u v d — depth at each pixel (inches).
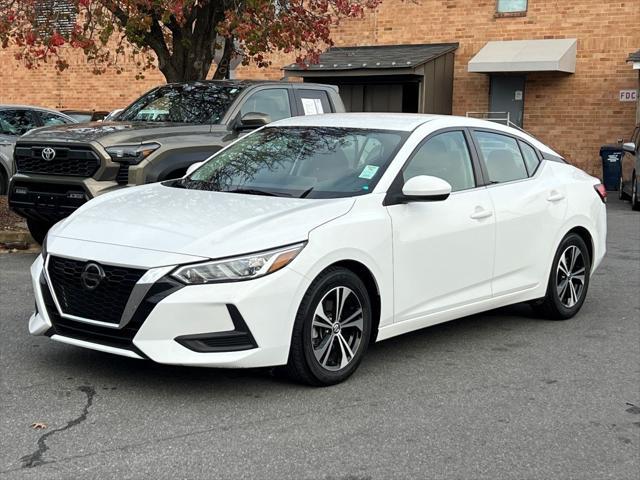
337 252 184.9
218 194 209.0
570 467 150.3
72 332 184.5
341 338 191.3
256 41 426.3
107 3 397.1
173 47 469.7
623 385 198.1
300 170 218.1
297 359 182.4
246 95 360.5
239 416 171.0
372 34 810.2
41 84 952.9
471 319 263.4
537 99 747.4
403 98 775.7
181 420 168.2
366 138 223.0
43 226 360.8
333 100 403.9
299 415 172.4
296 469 146.3
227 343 171.5
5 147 487.5
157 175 312.0
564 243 258.7
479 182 232.1
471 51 770.2
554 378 202.7
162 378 193.8
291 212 187.9
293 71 753.6
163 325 169.0
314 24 452.1
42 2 406.3
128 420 167.6
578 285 267.9
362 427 166.9
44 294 188.9
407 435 163.2
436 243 210.8
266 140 240.4
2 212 431.2
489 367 210.7
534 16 741.3
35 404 175.9
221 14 453.7
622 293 306.2
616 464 151.9
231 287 169.5
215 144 332.8
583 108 731.4
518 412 178.1
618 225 498.9
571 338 241.3
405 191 200.7
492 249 229.6
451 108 784.3
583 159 735.7
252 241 174.9
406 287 204.5
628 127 716.7
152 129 326.3
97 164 307.4
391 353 221.9
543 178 255.9
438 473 146.3
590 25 721.0
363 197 198.5
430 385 194.9
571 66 717.3
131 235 181.9
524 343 234.7
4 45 421.4
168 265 170.6
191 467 146.3
